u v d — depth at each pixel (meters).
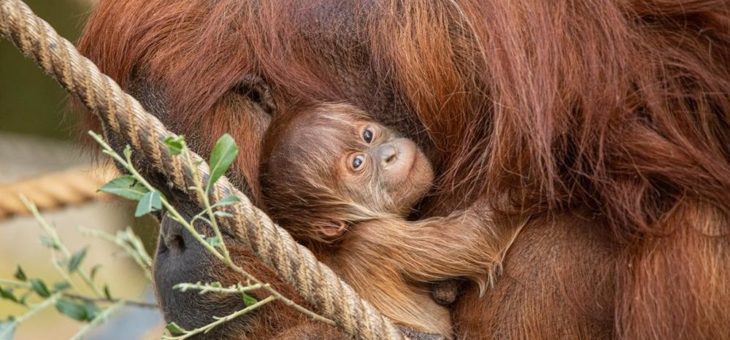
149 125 5.99
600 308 7.03
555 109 6.95
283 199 7.17
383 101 7.44
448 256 6.86
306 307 6.98
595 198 7.02
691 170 6.83
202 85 7.23
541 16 7.05
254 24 7.38
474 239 6.92
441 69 7.23
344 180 7.07
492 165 6.98
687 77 7.07
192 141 7.22
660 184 6.95
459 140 7.28
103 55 7.51
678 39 7.15
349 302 5.98
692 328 6.60
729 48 7.15
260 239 5.91
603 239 7.05
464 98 7.23
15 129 16.77
